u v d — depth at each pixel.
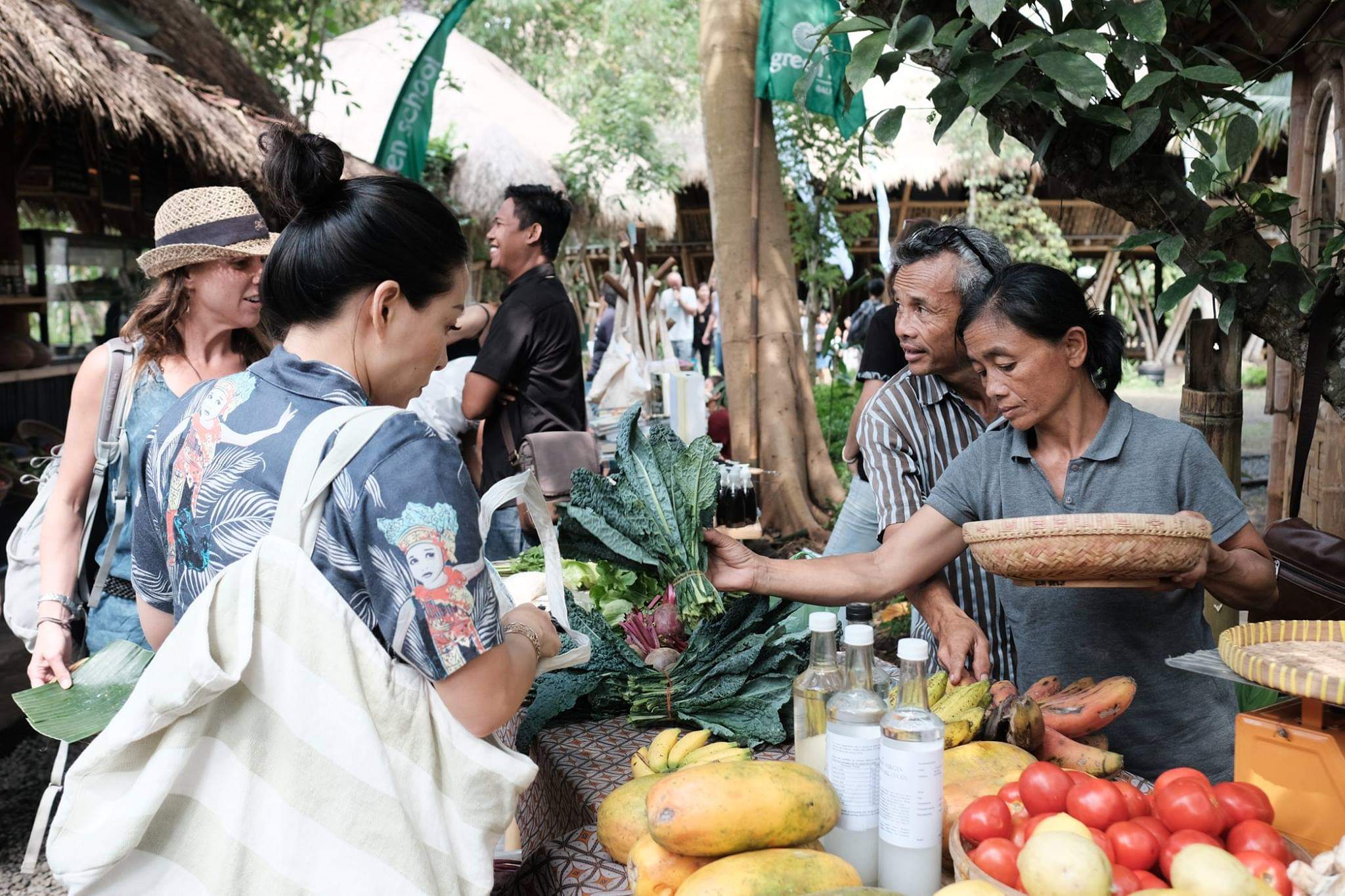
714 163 7.04
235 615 1.23
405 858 1.26
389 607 1.24
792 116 8.09
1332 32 2.66
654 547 2.08
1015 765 1.52
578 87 18.14
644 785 1.52
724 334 7.18
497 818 1.33
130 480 2.39
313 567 1.25
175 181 7.36
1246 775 1.48
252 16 9.33
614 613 2.46
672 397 5.83
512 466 4.02
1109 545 1.55
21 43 4.61
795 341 7.16
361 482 1.24
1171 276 17.77
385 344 1.37
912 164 13.80
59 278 6.41
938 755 1.32
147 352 2.38
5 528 4.86
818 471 7.30
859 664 1.42
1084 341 1.90
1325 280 2.38
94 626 2.40
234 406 1.34
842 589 2.09
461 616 1.25
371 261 1.32
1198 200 2.46
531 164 11.18
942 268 2.26
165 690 1.21
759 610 2.08
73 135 6.15
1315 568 2.51
